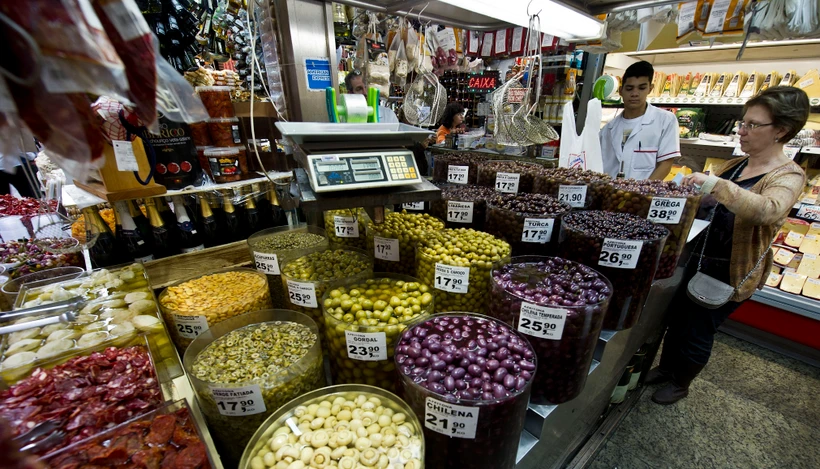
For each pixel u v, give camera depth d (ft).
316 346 3.19
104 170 3.57
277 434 2.45
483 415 2.36
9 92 1.18
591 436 5.93
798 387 7.47
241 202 5.36
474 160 7.34
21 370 2.60
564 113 7.04
